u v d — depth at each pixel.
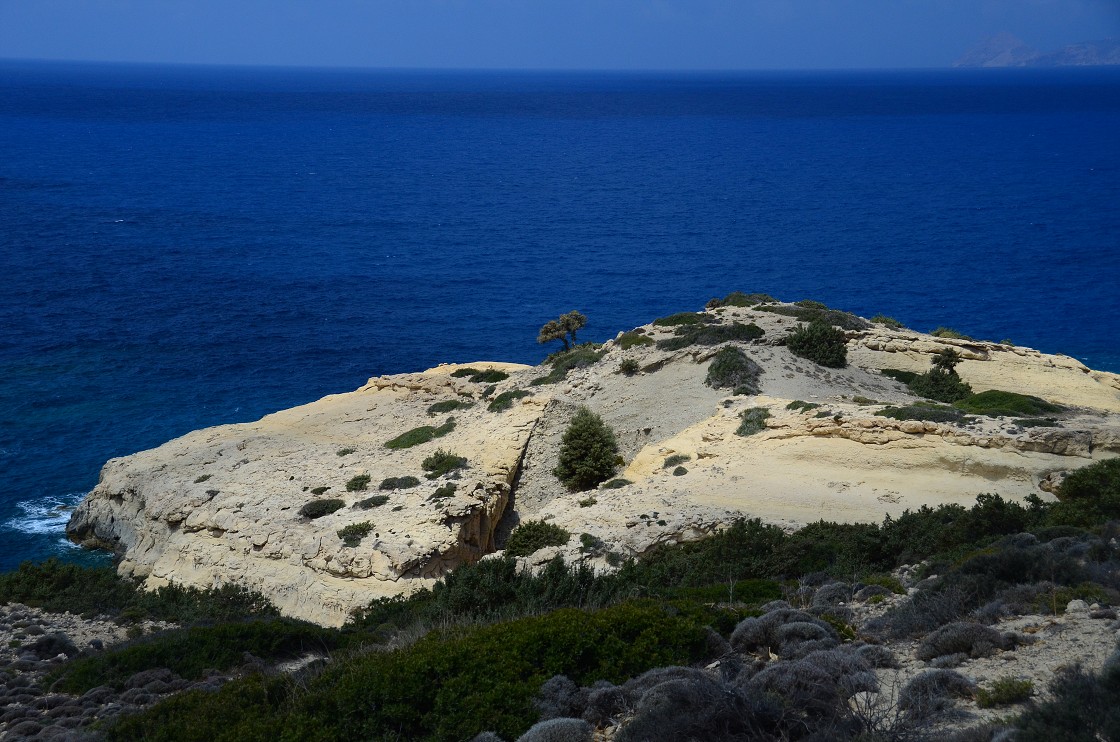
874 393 54.84
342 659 19.06
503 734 15.38
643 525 36.66
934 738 12.39
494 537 46.06
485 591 24.67
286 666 23.16
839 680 14.74
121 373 87.94
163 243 150.50
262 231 164.25
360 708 16.03
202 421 76.81
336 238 160.50
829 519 37.00
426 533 39.28
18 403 78.06
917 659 16.33
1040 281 135.75
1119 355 100.12
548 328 69.69
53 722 19.48
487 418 54.78
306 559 39.09
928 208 197.12
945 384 56.56
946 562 23.67
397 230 169.00
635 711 14.96
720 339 57.75
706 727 13.34
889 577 24.44
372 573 37.62
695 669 16.08
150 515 46.84
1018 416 42.59
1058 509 31.70
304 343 101.56
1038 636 15.95
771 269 142.62
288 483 46.84
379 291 125.81
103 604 33.47
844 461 41.44
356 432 59.28
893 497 38.44
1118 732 10.95
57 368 88.06
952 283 134.38
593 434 48.84
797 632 17.56
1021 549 20.50
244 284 126.56
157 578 42.62
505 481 47.97
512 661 16.69
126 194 195.62
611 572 30.62
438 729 15.44
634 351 59.03
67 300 112.50
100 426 74.31
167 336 100.62
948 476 39.59
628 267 143.25
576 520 39.03
